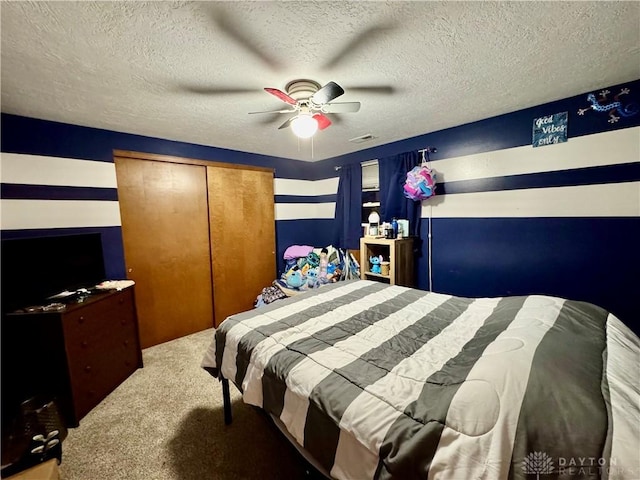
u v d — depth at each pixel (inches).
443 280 114.8
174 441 64.7
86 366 74.4
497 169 97.0
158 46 53.4
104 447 63.1
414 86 72.8
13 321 67.6
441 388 38.2
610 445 26.7
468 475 28.5
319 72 64.7
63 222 91.8
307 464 43.7
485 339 49.7
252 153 143.3
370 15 46.6
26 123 84.9
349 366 46.2
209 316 132.3
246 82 68.2
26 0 40.4
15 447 54.9
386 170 125.5
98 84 67.3
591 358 39.8
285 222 159.9
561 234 86.4
